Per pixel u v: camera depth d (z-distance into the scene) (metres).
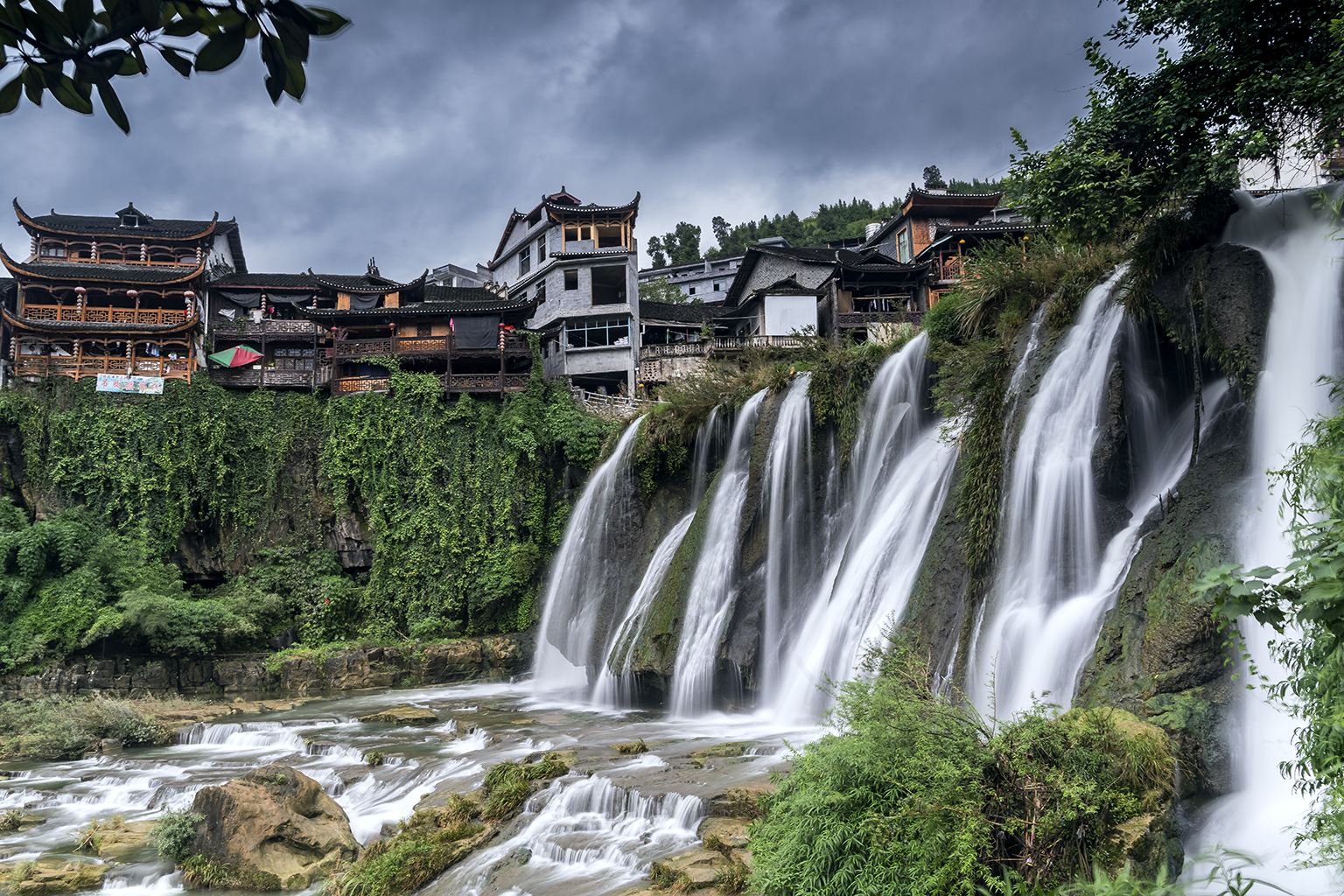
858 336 47.44
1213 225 16.19
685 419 29.94
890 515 20.48
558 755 16.39
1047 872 7.53
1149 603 11.94
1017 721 9.41
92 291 45.66
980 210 53.62
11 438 39.00
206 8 2.03
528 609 40.12
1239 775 10.06
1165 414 16.56
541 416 43.03
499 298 52.81
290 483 42.25
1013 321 19.23
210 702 32.41
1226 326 14.28
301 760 20.59
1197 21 15.00
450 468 42.03
